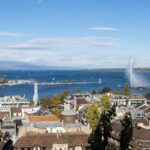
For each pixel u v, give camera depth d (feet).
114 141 414.41
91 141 272.51
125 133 271.08
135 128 518.37
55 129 585.63
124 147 270.26
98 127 272.72
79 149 488.85
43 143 488.02
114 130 508.12
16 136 607.78
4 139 561.02
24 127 598.75
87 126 604.49
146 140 492.95
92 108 613.11
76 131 567.59
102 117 277.03
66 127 588.09
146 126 605.31
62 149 488.02
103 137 271.69
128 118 274.16
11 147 513.45
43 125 597.93
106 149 271.90
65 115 644.69
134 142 491.72
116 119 621.31
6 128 651.66
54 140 491.72
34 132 545.44
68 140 492.95
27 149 484.33
